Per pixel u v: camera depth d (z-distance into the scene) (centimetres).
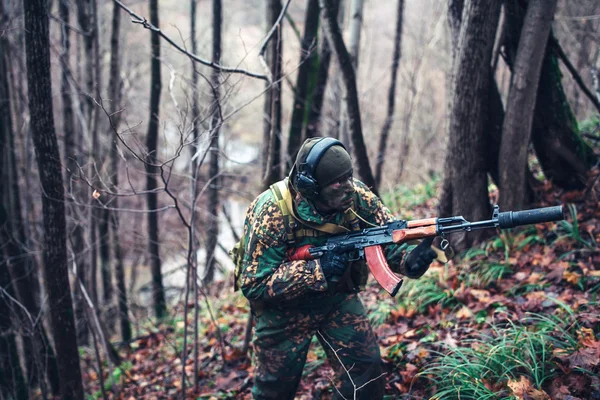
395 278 259
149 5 655
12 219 577
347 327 290
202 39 1063
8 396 500
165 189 373
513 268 446
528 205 506
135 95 1021
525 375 307
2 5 557
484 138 475
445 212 507
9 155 583
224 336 545
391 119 987
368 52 1505
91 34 600
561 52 493
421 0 1470
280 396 300
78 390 399
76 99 782
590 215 467
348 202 265
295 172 271
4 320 487
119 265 705
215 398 429
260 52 402
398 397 340
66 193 406
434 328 402
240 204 1477
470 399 307
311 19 609
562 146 495
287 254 280
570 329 338
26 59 348
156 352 597
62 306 383
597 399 279
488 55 449
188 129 419
